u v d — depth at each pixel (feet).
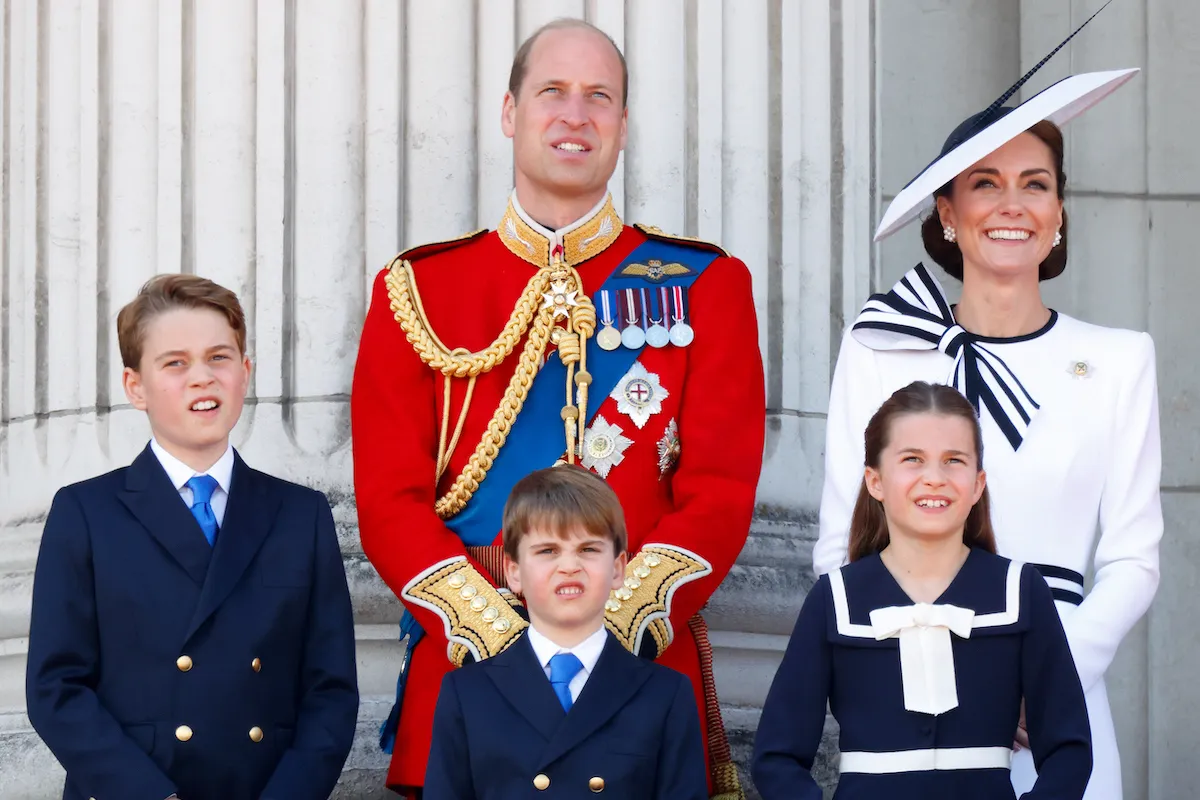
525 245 32.04
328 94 37.81
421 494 30.48
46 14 39.34
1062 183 31.37
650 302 31.55
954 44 45.83
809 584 37.73
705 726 30.07
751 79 39.27
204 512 28.37
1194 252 46.52
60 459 37.68
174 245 37.55
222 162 37.60
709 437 30.50
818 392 39.50
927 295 31.40
